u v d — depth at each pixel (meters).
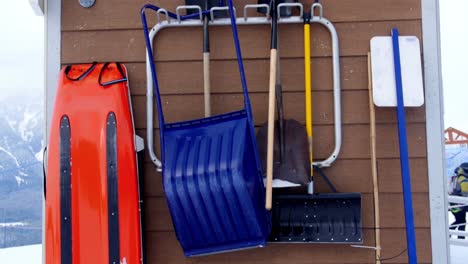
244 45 1.98
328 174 1.93
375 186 1.84
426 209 1.90
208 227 1.77
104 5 2.02
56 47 2.01
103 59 2.00
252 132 1.75
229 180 1.71
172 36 2.00
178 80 1.99
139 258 1.81
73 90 1.88
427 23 1.95
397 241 1.89
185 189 1.74
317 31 1.97
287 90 1.96
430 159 1.91
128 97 1.89
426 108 1.93
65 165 1.84
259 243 1.75
